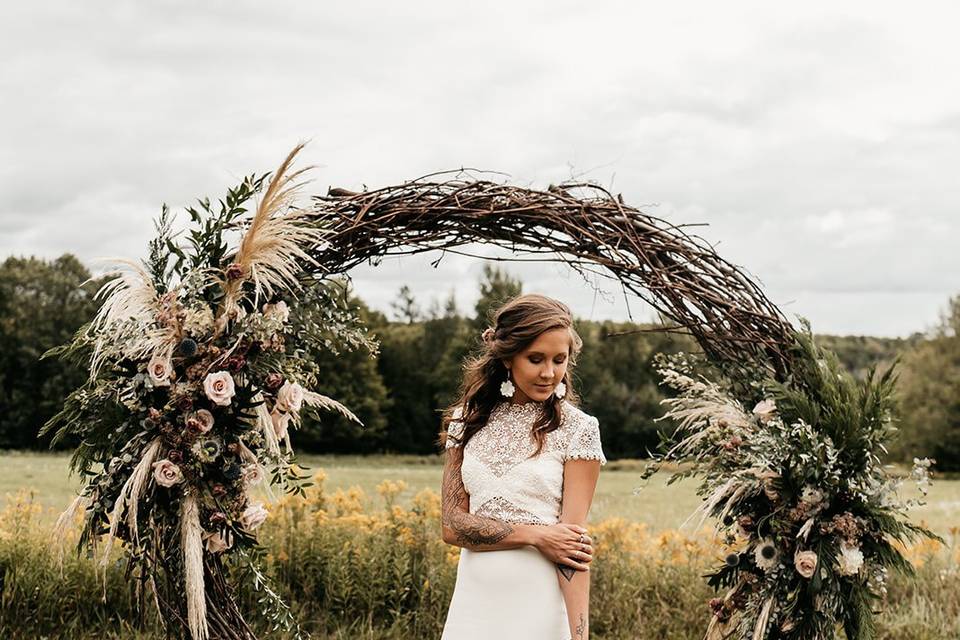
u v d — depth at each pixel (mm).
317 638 4961
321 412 31531
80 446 3359
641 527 6465
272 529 5719
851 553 3562
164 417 3246
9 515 5531
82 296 30828
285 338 3504
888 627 5395
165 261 3361
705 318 3887
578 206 3715
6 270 30531
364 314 33156
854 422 3654
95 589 4871
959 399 33062
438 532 5895
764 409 3807
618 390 31078
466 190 3711
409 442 34281
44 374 29422
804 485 3635
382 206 3666
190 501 3242
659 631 5355
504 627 2859
